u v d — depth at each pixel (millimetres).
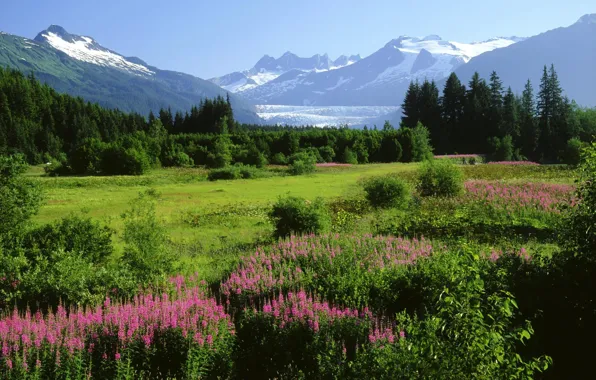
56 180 52125
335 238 14609
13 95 138625
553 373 7340
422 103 110500
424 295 9422
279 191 38688
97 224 14578
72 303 9867
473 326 5016
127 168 64688
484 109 100250
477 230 16156
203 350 7211
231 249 16953
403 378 5281
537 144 89375
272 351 7715
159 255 12477
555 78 95000
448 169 27672
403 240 14367
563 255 8898
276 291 10117
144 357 7234
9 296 9852
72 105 149000
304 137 92000
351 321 8000
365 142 86125
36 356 7059
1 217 13469
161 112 156125
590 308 8109
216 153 77938
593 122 88000
